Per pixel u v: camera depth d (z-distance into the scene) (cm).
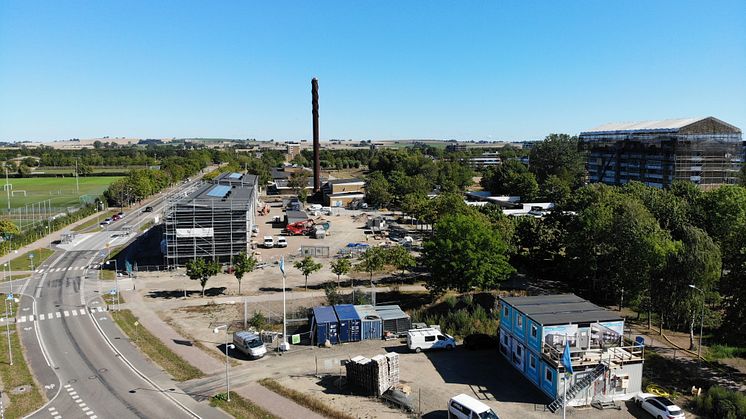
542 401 4309
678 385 4656
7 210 16912
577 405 4225
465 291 7394
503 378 4781
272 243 11212
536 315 4747
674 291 5484
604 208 7688
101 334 6028
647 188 11356
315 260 9956
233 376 4872
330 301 7162
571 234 7856
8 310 6900
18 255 10594
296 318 6681
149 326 6328
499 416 4038
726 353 5334
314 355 5419
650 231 6775
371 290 7812
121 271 9225
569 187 17362
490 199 18412
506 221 9662
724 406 4000
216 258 9731
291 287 8125
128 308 7081
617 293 7181
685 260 5409
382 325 5938
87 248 11244
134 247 11256
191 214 9569
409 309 7112
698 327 6103
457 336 6028
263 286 8188
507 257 7381
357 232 13212
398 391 4441
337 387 4600
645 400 4106
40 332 6103
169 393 4506
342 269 7919
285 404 4294
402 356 5362
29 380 4744
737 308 5047
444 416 4050
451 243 6956
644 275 6334
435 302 7312
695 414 4116
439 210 11531
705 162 15875
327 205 19362
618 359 4344
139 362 5191
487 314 6762
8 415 4075
